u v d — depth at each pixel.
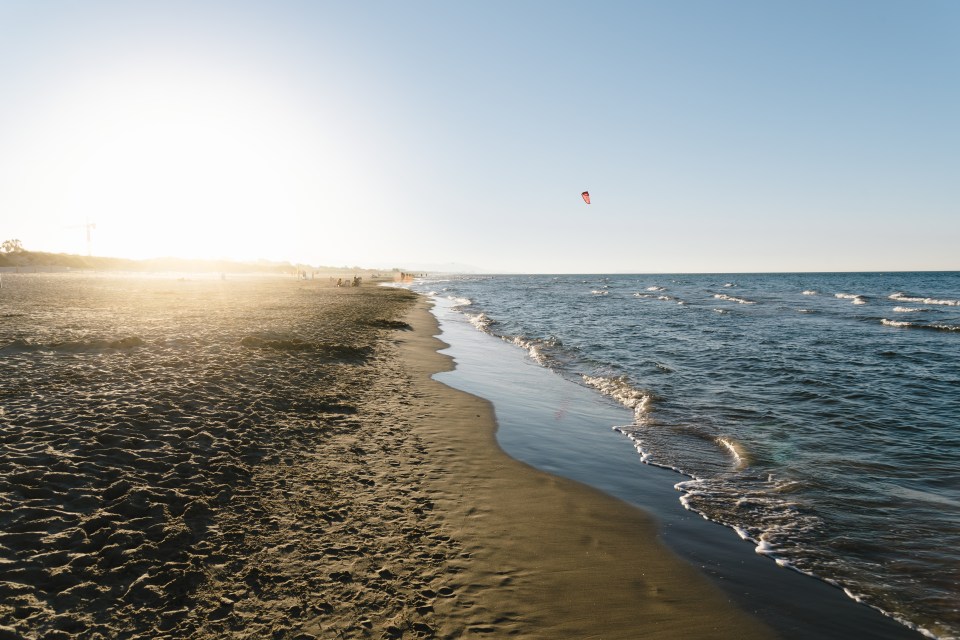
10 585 4.17
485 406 11.60
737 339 24.00
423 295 65.06
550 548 5.55
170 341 15.74
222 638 3.85
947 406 12.10
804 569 5.31
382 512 6.10
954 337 24.80
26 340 14.49
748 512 6.62
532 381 14.85
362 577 4.75
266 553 5.02
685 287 95.44
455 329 27.69
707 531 6.10
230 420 8.74
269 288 61.75
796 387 14.02
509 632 4.14
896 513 6.62
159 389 10.15
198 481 6.40
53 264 112.19
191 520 5.50
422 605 4.40
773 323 31.38
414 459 7.94
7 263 101.88
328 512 5.99
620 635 4.20
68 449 6.85
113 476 6.24
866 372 16.14
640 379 15.02
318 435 8.62
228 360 13.54
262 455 7.49
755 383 14.54
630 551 5.57
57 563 4.51
